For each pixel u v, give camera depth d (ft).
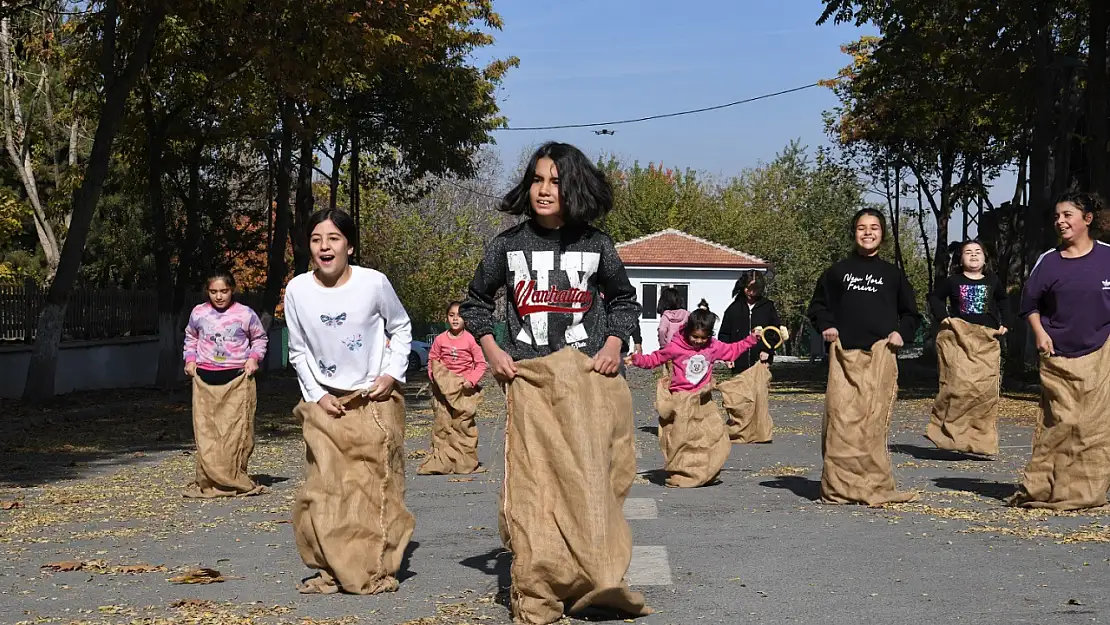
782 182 250.98
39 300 79.82
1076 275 28.58
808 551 23.70
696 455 34.58
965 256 42.04
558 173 18.58
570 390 17.81
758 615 18.39
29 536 27.71
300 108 102.89
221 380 35.06
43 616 19.29
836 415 30.37
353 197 128.77
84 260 136.05
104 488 36.86
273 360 126.82
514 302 18.80
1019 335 104.88
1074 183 97.60
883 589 20.13
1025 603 18.99
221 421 34.37
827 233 236.63
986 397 41.34
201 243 105.81
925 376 100.73
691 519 28.09
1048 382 28.84
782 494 32.76
